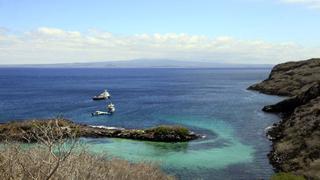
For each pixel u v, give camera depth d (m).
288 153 40.28
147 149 47.91
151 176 14.30
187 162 40.78
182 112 83.31
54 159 8.09
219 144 50.41
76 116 79.88
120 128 60.88
